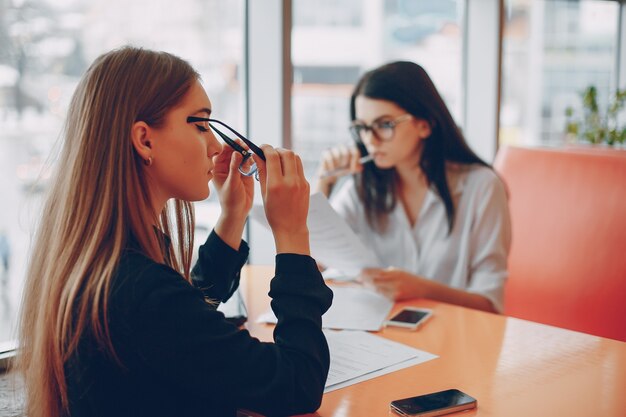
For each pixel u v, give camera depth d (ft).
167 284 2.61
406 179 6.21
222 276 3.82
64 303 2.66
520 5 9.20
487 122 8.87
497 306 5.50
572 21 9.82
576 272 6.26
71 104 2.94
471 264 5.93
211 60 6.75
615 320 5.97
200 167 2.99
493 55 8.73
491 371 3.42
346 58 7.77
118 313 2.55
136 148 2.81
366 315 4.42
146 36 6.25
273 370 2.73
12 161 5.60
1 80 5.47
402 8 8.23
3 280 5.67
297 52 7.35
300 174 3.25
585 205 6.31
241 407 2.76
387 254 6.38
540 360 3.58
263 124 6.89
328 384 3.26
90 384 2.63
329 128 7.70
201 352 2.60
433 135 5.92
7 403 3.68
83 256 2.68
